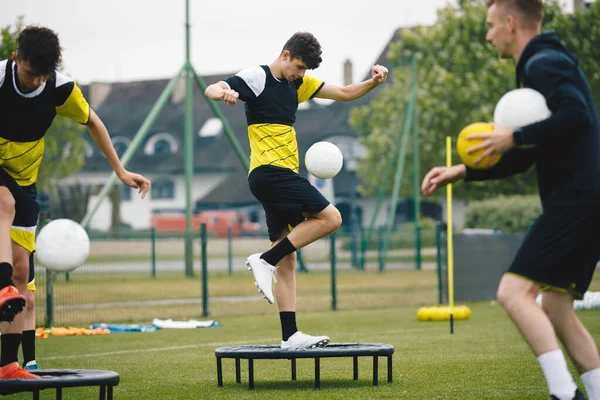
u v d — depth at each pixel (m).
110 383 5.80
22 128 5.96
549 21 33.62
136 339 12.15
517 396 6.45
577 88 4.86
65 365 9.09
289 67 7.25
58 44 5.84
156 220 57.78
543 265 4.85
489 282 19.69
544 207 4.99
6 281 5.51
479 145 4.87
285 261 7.39
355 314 16.77
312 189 7.19
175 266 25.39
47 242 7.20
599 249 4.97
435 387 6.95
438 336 11.82
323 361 9.15
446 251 19.41
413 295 20.97
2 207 5.72
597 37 33.31
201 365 8.98
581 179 4.82
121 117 75.75
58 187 41.09
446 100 42.72
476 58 42.00
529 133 4.76
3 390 5.54
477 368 8.17
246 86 7.18
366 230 32.78
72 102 6.12
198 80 27.05
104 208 68.69
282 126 7.27
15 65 5.89
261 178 7.22
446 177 5.20
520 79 5.11
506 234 19.88
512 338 11.30
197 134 72.94
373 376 7.25
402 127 33.66
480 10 41.56
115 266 21.83
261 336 12.47
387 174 33.41
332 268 18.14
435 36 43.50
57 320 15.22
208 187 70.81
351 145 63.16
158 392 6.96
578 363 5.17
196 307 17.70
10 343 5.93
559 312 5.14
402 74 45.91
